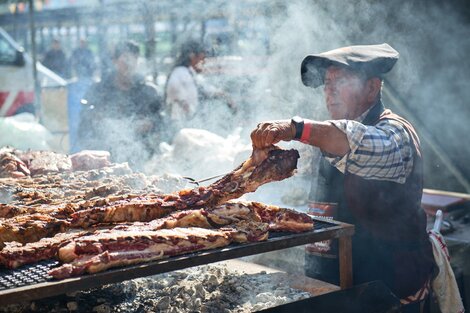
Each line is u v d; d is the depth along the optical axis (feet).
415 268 9.53
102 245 6.75
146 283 9.24
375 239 9.61
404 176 8.89
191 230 7.42
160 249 6.94
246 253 7.45
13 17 34.42
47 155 13.25
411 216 9.30
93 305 8.40
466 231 12.78
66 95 27.99
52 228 8.01
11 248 7.13
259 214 8.51
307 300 7.97
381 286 8.57
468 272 11.93
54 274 6.34
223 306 8.50
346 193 9.42
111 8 29.12
